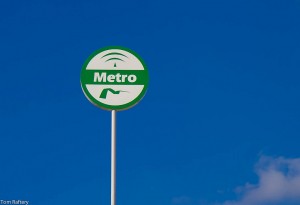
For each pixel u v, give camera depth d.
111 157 11.28
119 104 12.26
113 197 10.87
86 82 12.30
